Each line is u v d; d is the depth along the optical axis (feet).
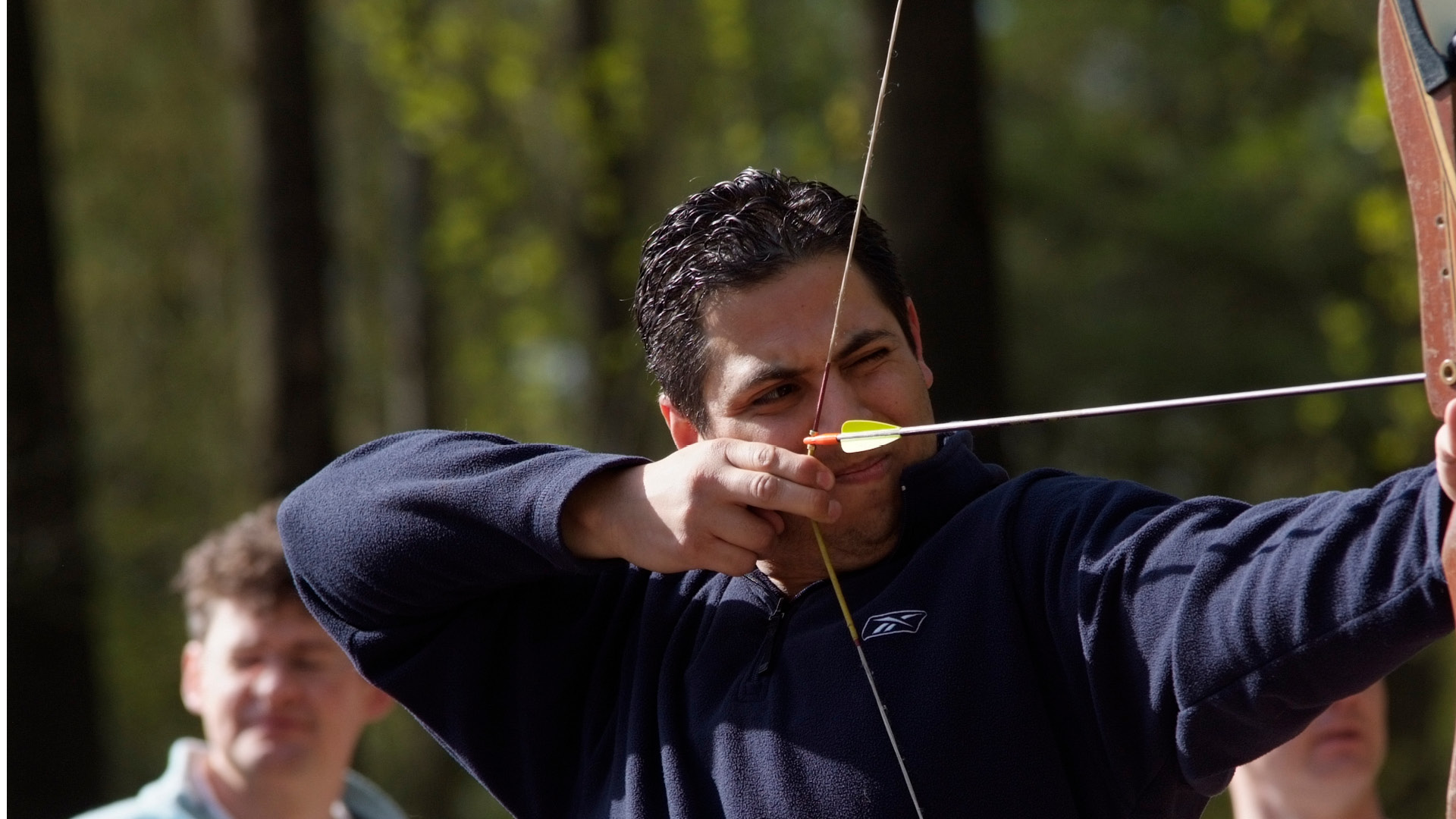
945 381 31.12
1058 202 76.84
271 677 20.45
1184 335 74.13
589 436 66.18
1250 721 10.75
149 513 82.12
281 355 50.06
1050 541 12.25
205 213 78.02
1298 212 73.10
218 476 83.76
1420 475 10.11
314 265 50.57
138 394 82.94
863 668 12.46
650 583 14.74
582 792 14.29
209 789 20.68
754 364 12.89
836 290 13.00
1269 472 75.61
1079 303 77.36
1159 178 77.87
